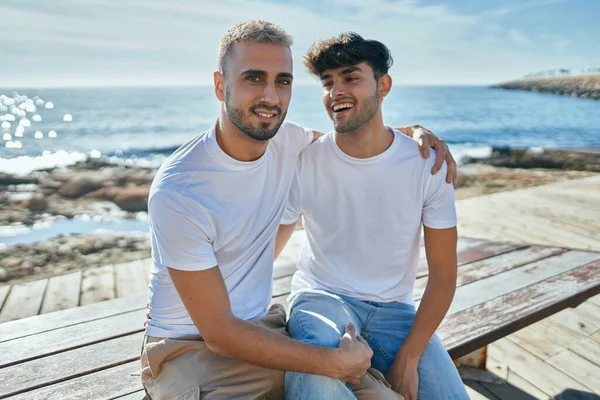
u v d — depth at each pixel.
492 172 9.83
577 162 11.16
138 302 2.31
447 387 1.66
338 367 1.43
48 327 2.05
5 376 1.69
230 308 1.51
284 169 1.80
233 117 1.55
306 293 1.90
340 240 1.92
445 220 1.82
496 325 2.05
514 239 4.87
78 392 1.61
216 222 1.57
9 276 4.20
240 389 1.51
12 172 10.46
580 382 2.50
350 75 1.77
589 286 2.42
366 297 1.89
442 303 1.77
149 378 1.55
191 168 1.58
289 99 1.62
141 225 6.27
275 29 1.57
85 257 4.77
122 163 13.46
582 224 5.36
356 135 1.80
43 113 36.88
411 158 1.84
